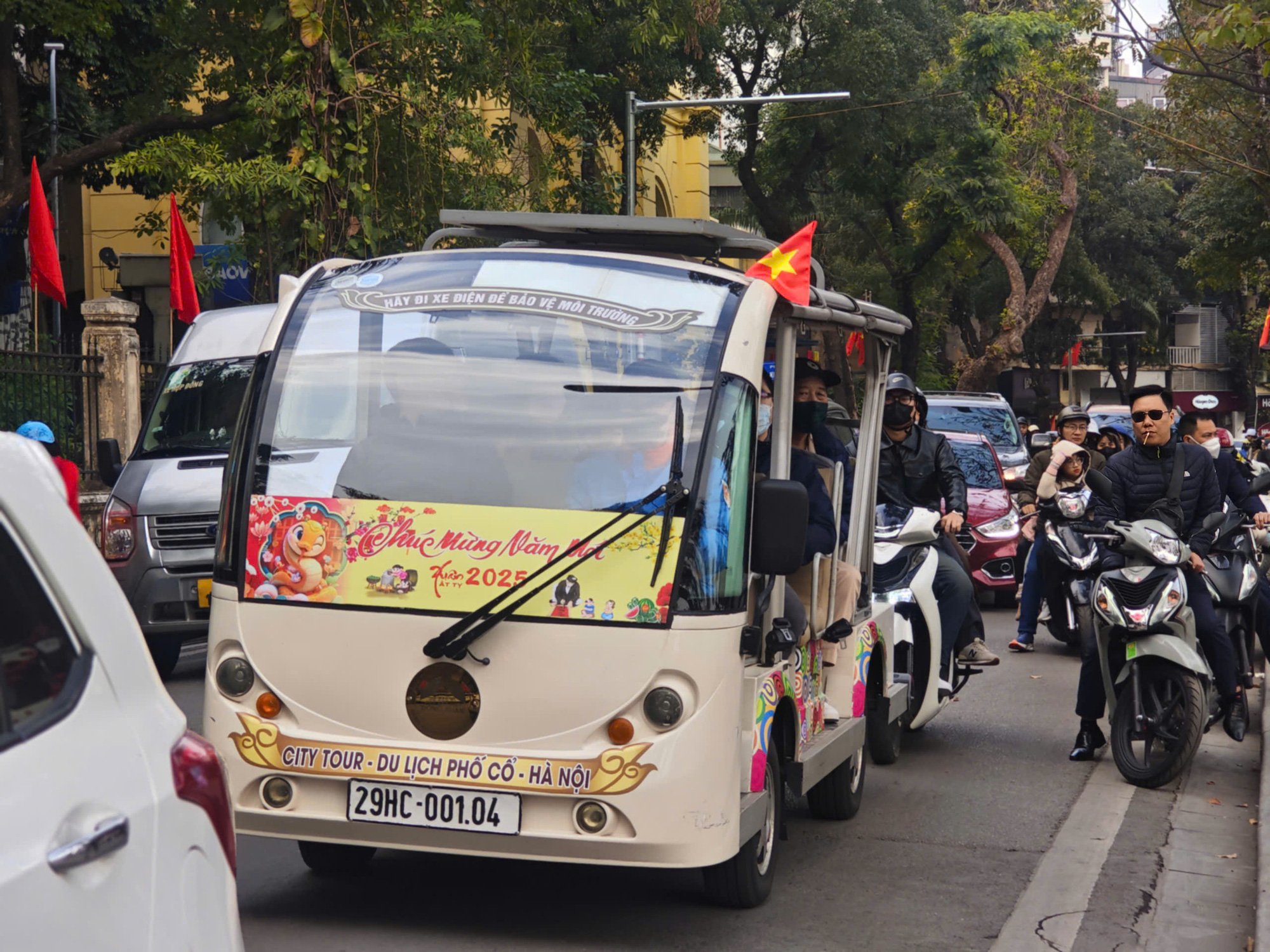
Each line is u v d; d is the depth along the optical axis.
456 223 6.57
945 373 62.62
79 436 16.84
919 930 5.69
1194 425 12.95
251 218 15.88
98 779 2.38
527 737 5.02
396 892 5.91
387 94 15.91
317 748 5.12
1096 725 9.09
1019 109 39.69
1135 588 8.35
